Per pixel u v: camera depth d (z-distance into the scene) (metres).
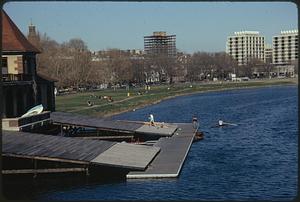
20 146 46.06
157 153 55.91
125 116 125.69
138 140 74.31
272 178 46.88
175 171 46.12
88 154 47.44
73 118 77.19
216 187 42.97
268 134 83.19
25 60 76.81
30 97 78.38
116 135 79.06
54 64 180.75
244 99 182.25
